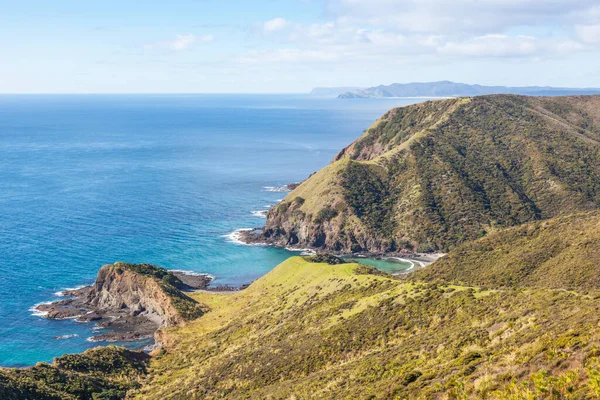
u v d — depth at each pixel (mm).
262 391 54125
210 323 95125
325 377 49656
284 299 92375
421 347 47438
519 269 84250
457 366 36719
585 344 30375
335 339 60875
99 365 74938
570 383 26438
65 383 65312
